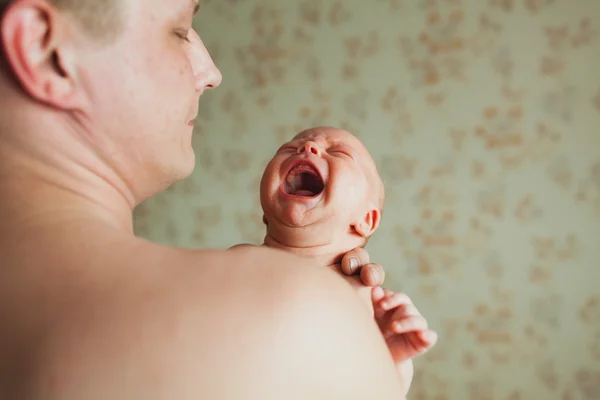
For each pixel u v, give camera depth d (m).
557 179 2.61
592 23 2.60
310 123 2.91
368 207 1.19
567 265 2.59
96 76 0.47
